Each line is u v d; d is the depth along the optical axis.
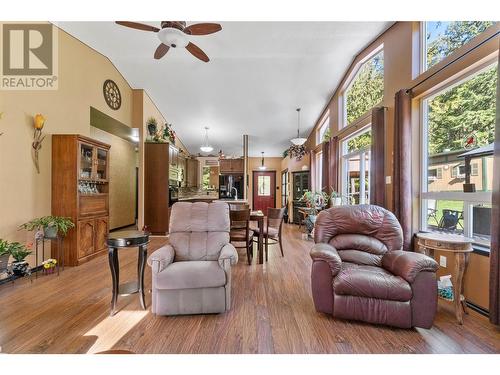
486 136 2.39
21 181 3.18
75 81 4.01
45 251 3.51
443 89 2.81
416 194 3.14
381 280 2.08
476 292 2.34
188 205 2.91
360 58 4.46
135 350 1.80
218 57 4.60
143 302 2.42
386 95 3.76
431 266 2.03
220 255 2.42
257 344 1.88
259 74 5.19
